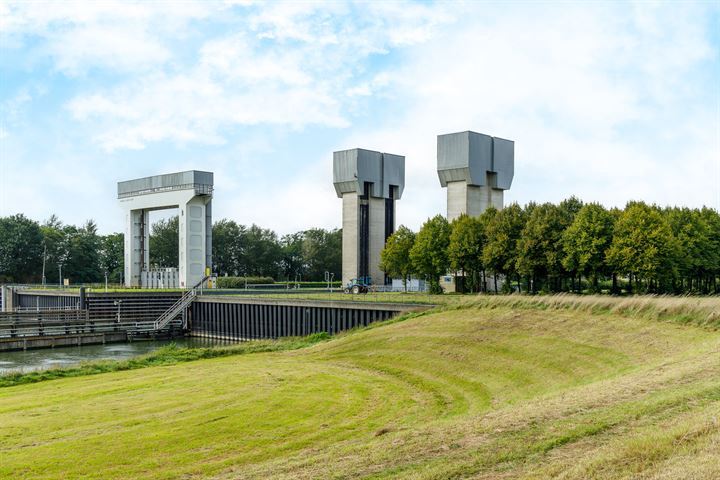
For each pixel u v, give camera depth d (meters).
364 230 115.69
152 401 31.66
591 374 31.47
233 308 86.31
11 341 75.31
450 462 15.35
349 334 56.06
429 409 29.42
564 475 13.41
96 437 24.67
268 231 189.50
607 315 42.03
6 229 168.25
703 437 14.53
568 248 69.56
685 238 73.94
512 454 15.36
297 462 18.11
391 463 16.05
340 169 113.94
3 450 23.09
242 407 30.00
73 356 70.12
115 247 197.00
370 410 29.44
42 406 31.03
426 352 42.09
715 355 26.39
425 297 71.25
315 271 178.75
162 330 89.94
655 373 24.50
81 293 92.31
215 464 21.11
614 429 16.61
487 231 78.50
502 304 50.47
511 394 31.00
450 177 100.31
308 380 37.38
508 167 104.69
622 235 67.31
